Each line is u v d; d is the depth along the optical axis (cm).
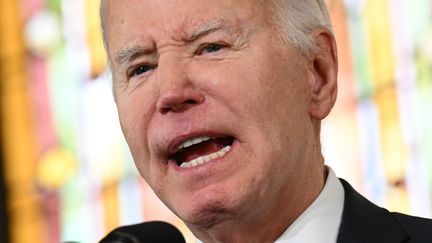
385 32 691
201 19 377
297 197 392
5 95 759
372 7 694
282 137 379
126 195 732
